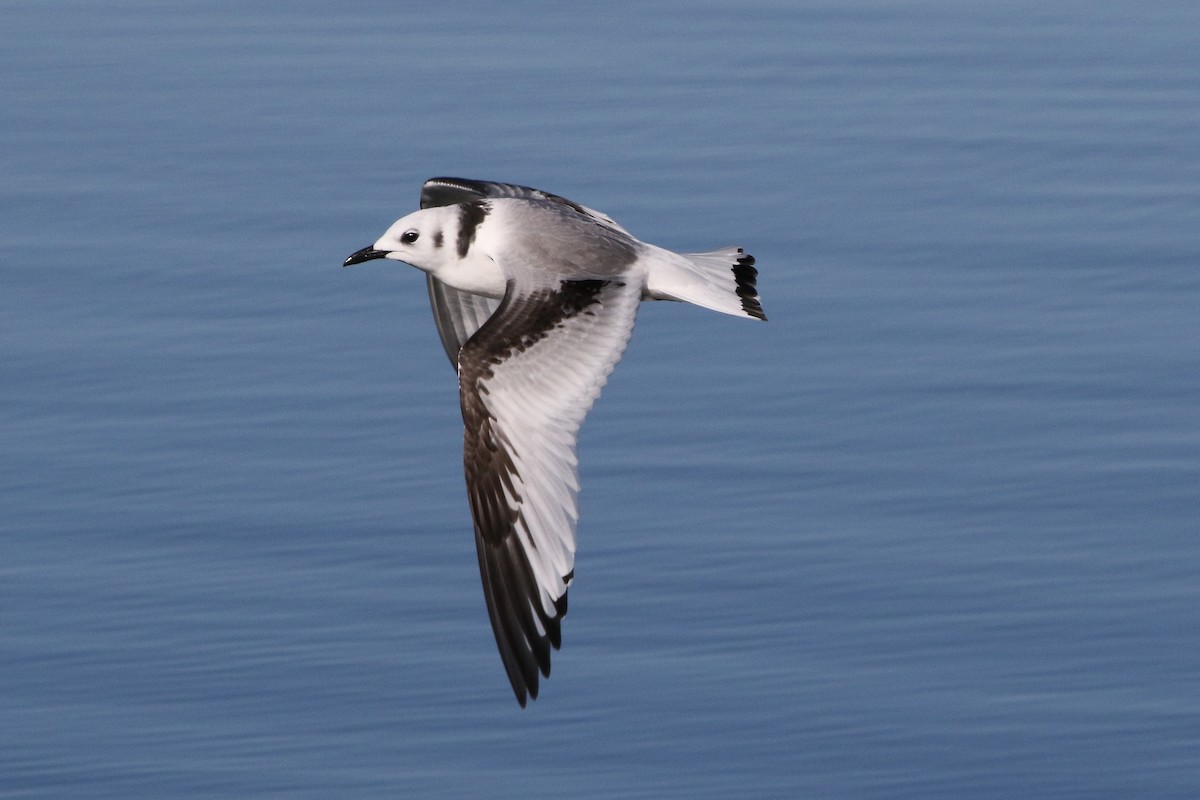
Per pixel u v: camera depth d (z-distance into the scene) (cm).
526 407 969
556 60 2450
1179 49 2491
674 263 1081
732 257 1109
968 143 2222
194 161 2178
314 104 2322
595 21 2584
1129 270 1948
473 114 2288
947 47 2503
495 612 950
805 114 2295
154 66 2441
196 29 2573
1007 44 2514
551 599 942
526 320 999
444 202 1198
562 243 1080
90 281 1938
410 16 2612
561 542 944
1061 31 2561
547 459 962
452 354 1249
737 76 2403
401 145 2209
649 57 2461
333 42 2517
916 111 2309
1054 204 2083
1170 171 2142
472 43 2509
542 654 941
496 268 1121
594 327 1007
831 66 2438
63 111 2311
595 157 2181
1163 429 1703
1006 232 2027
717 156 2188
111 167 2162
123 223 2042
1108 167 2158
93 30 2570
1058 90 2366
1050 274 1947
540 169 2150
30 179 2134
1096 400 1745
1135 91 2359
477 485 962
